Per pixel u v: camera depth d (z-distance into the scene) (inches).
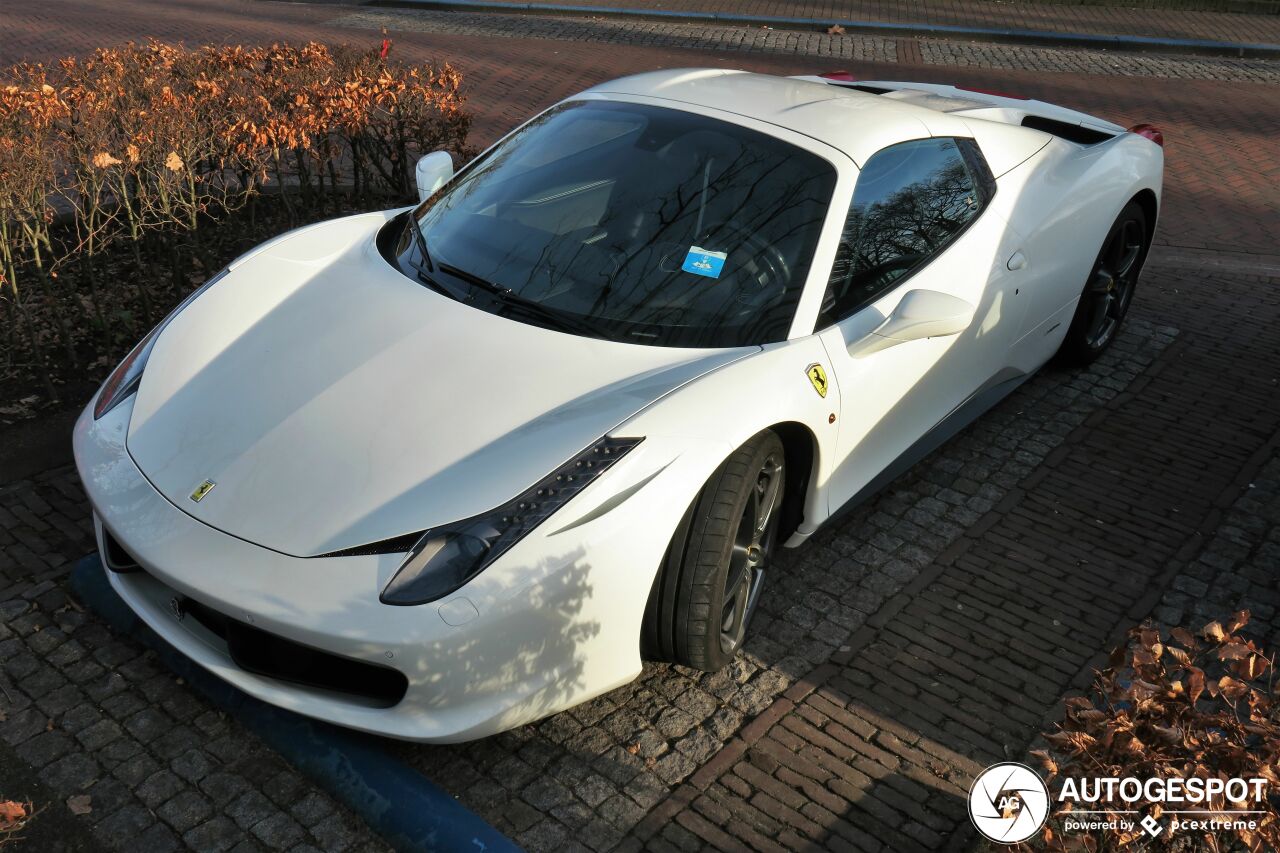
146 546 108.0
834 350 132.1
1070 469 178.2
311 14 575.8
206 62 245.6
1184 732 86.4
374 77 252.2
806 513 137.6
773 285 133.0
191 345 131.9
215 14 564.1
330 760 112.1
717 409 116.4
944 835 110.6
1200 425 193.9
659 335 126.8
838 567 151.4
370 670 105.9
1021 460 180.4
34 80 226.1
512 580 102.9
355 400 117.4
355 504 106.6
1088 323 202.8
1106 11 637.3
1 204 185.0
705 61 484.1
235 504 108.7
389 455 110.7
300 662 108.0
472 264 138.6
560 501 106.5
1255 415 197.9
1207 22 617.3
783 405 121.7
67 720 118.3
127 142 204.2
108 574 123.0
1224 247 281.6
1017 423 191.9
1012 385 186.9
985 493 170.7
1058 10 634.8
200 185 245.8
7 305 215.2
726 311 130.1
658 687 128.0
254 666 109.7
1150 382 208.7
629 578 109.4
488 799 111.4
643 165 145.5
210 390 123.1
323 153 246.5
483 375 119.8
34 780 110.9
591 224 139.9
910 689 129.7
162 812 107.9
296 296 138.5
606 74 450.9
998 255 165.0
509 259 137.9
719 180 141.9
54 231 252.1
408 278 139.4
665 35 542.9
